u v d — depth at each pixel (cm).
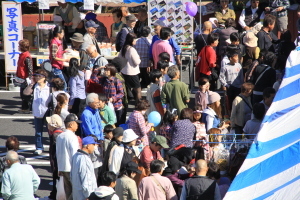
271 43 5241
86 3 5753
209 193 2766
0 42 6281
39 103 4281
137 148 3703
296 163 2284
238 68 4653
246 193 2177
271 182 2197
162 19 5644
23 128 5000
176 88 4125
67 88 5228
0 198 3500
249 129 3675
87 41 5216
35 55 5831
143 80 5834
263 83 4362
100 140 3709
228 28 5306
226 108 4816
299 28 5950
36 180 3181
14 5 5784
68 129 3362
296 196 1989
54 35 5053
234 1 6638
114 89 4338
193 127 3644
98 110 4003
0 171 3400
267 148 2534
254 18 6150
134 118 3862
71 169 3131
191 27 5631
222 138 3525
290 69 3438
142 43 5309
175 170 3253
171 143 3600
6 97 5825
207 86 4234
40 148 4412
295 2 6531
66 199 3406
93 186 3092
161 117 4256
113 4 6862
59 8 6222
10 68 5956
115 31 6072
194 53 5997
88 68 4797
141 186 3033
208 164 3028
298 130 2612
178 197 3175
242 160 3269
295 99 2972
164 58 4581
